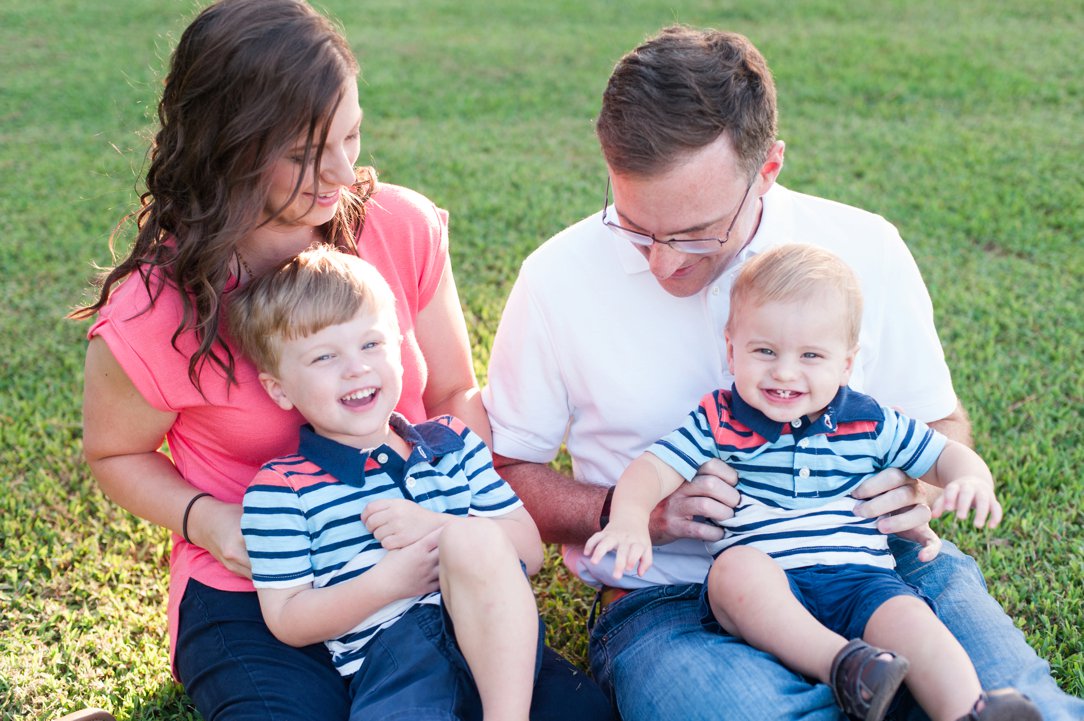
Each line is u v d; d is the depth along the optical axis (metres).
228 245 2.49
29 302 5.68
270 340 2.57
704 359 2.91
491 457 2.94
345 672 2.55
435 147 8.16
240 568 2.62
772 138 2.63
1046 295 5.39
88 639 3.25
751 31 11.42
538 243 6.22
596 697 2.55
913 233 6.20
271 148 2.41
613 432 3.02
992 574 3.38
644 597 2.86
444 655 2.47
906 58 10.10
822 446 2.69
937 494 2.95
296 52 2.38
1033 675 2.34
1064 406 4.40
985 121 8.30
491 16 12.87
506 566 2.42
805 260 2.69
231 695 2.46
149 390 2.59
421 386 2.97
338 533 2.59
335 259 2.68
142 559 3.69
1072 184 6.88
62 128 8.79
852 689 2.21
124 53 11.14
